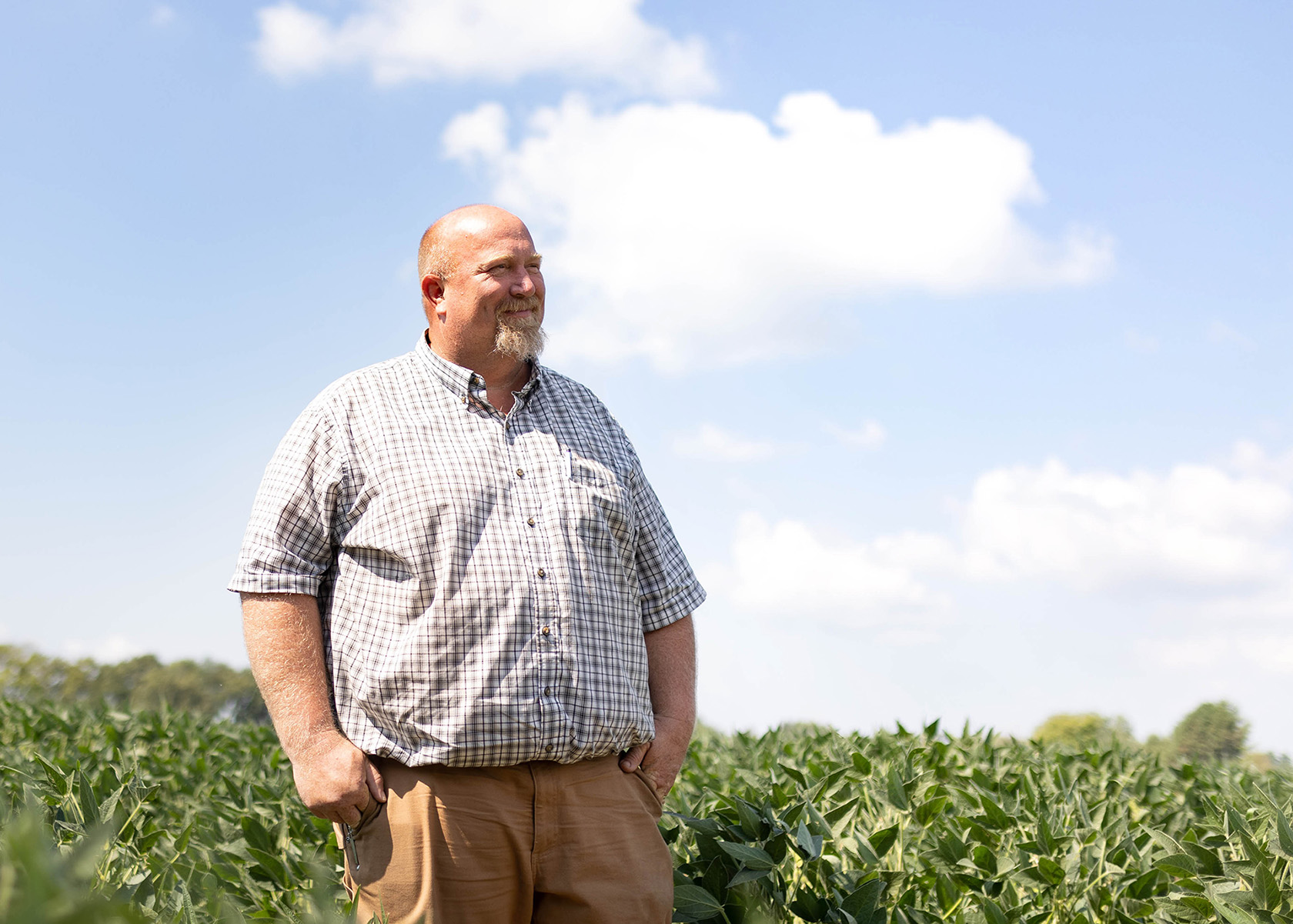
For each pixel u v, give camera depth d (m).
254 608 2.93
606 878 2.93
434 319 3.30
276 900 3.22
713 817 3.60
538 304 3.28
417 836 2.77
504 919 2.84
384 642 2.86
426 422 3.07
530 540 2.97
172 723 6.27
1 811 1.86
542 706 2.82
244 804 4.11
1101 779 4.84
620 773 3.08
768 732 5.71
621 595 3.14
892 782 3.91
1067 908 3.35
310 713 2.85
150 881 2.42
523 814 2.85
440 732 2.76
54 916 0.94
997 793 4.25
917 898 3.53
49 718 6.02
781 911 3.19
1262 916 2.69
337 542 3.03
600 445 3.35
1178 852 3.16
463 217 3.27
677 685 3.41
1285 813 3.27
